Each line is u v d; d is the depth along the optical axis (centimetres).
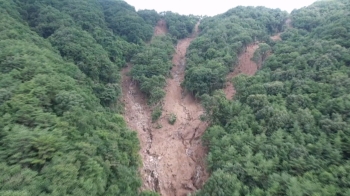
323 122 3425
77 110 3550
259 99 4403
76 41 6053
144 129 5678
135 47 7756
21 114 2947
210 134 4409
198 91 6203
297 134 3453
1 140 2580
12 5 6438
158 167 4700
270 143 3581
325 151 3120
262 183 3170
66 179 2522
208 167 3944
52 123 3089
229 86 6297
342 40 4981
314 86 4194
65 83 4044
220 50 7075
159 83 6391
